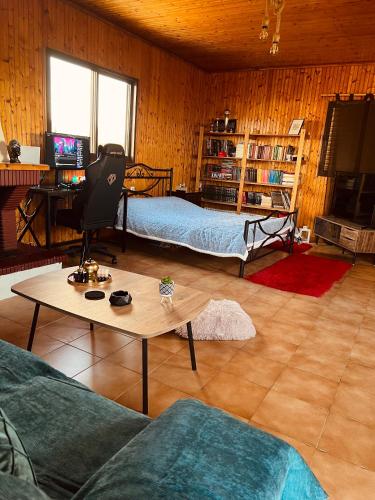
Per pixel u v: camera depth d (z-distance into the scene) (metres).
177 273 4.11
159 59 5.68
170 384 2.08
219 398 1.99
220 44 5.29
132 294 2.12
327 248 5.86
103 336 2.58
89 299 2.01
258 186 6.74
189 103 6.57
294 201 6.07
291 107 6.28
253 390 2.08
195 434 0.84
